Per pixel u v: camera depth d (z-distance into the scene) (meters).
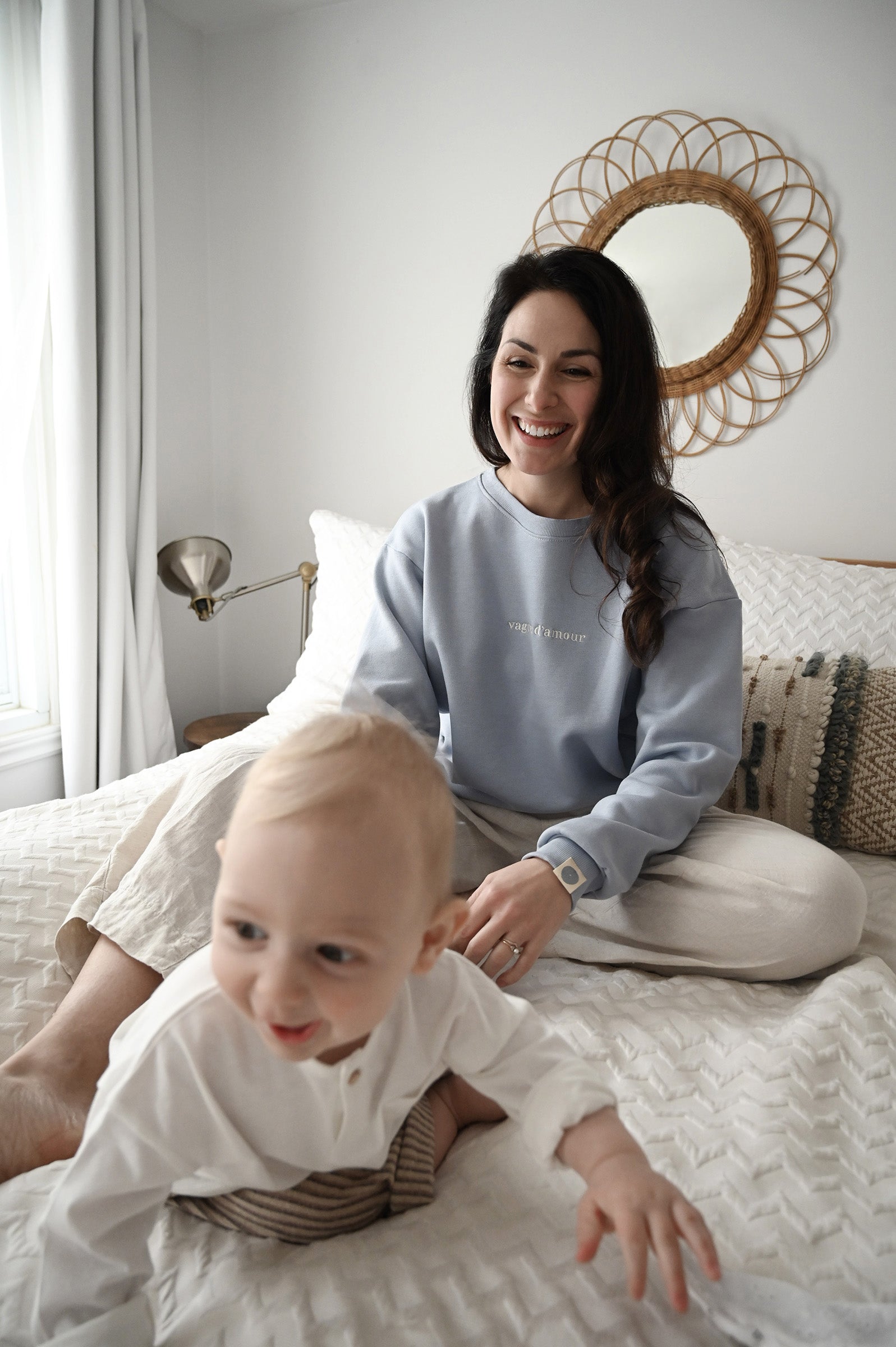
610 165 2.37
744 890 1.22
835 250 2.18
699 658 1.36
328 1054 0.69
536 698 1.42
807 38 2.14
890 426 2.19
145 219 2.41
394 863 0.61
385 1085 0.73
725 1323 0.68
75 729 2.36
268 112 2.74
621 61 2.32
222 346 2.92
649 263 2.35
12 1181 0.85
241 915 0.60
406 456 2.73
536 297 1.32
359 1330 0.67
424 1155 0.83
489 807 1.47
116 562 2.36
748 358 2.29
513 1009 0.82
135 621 2.54
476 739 1.45
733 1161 0.84
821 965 1.23
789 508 2.31
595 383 1.33
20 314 2.21
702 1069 0.99
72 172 2.15
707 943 1.24
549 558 1.40
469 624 1.46
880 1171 0.84
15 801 2.38
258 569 3.00
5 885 1.27
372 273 2.68
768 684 1.70
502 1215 0.80
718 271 2.28
